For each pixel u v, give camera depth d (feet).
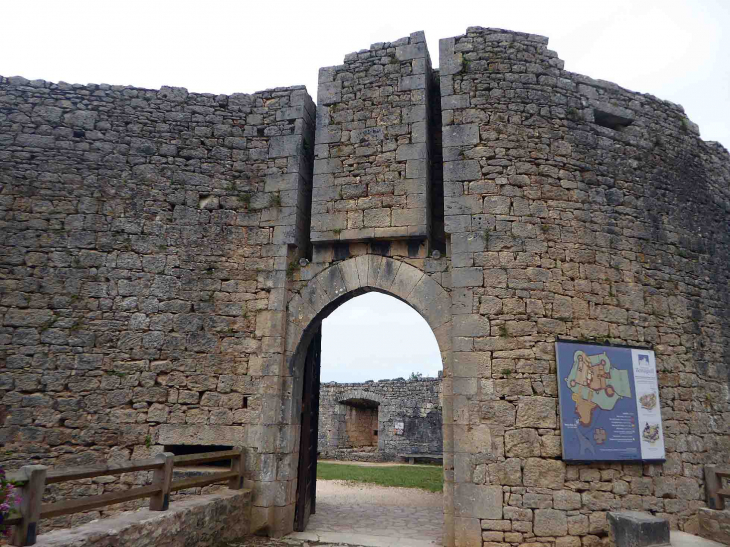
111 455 24.17
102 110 28.04
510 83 25.90
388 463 61.98
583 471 21.98
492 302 23.20
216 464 26.76
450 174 24.91
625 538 20.31
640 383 23.93
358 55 28.19
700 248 28.73
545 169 25.04
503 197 24.32
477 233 23.99
